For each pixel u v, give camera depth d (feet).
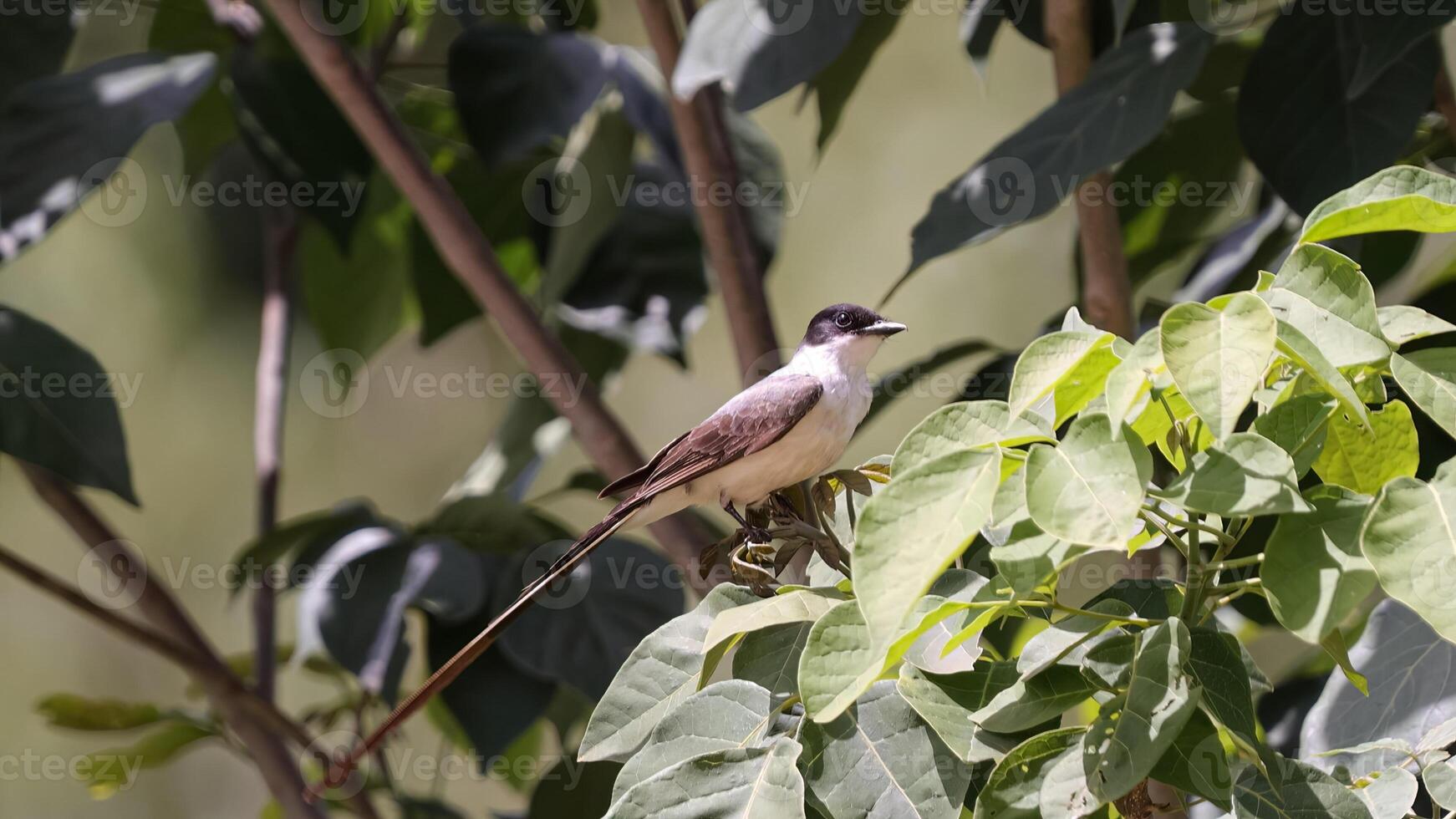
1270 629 25.29
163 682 59.00
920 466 10.43
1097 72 19.16
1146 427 11.94
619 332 28.78
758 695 13.19
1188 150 25.48
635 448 25.79
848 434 20.42
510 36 25.80
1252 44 23.82
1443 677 15.88
